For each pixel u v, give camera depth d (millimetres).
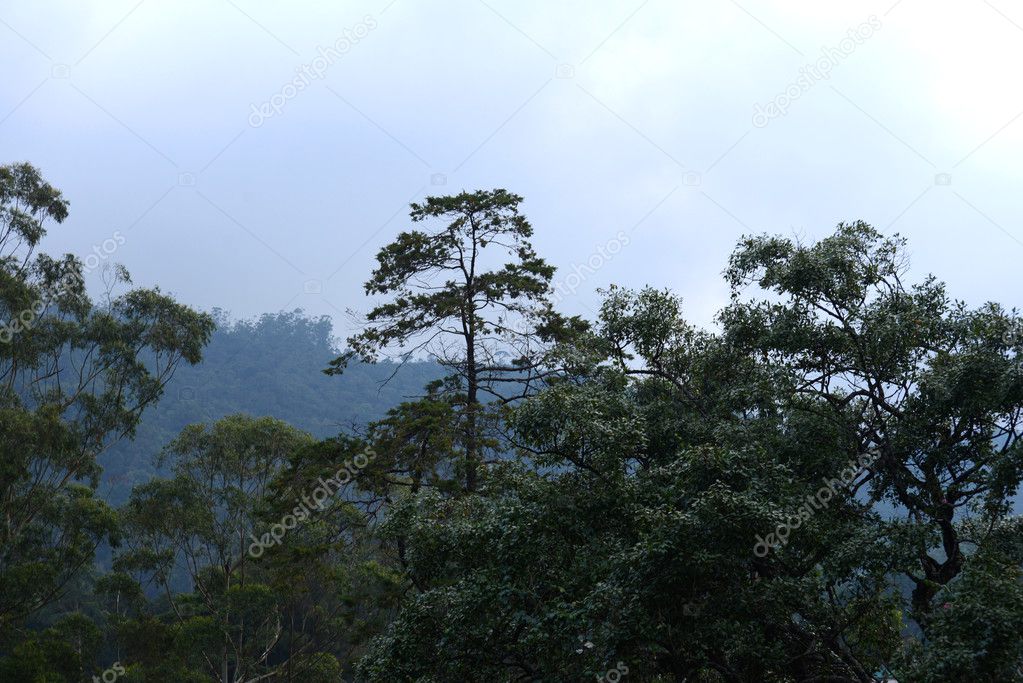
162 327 41500
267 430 44438
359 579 35531
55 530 39531
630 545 14922
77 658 35156
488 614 14922
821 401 18656
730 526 13586
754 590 14664
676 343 21031
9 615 35781
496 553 15172
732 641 14945
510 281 27672
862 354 17766
